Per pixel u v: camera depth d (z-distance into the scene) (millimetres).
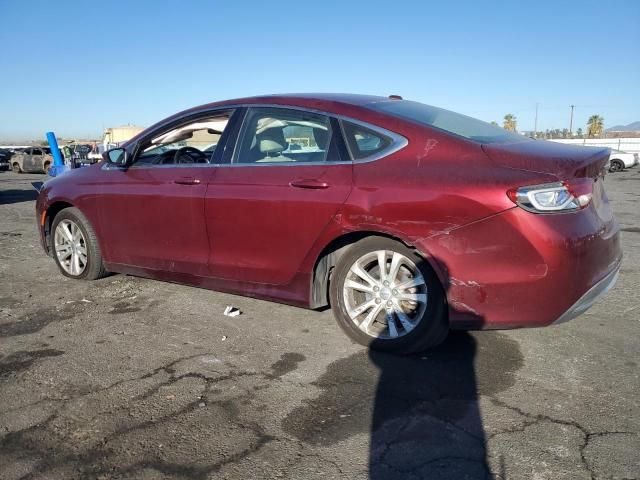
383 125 3510
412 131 3424
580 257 2967
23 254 6613
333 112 3703
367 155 3486
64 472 2328
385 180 3314
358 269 3518
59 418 2754
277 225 3701
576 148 3459
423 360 3385
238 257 3951
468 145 3254
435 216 3125
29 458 2428
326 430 2627
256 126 4023
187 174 4230
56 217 5270
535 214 2936
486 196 3006
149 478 2287
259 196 3764
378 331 3551
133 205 4516
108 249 4840
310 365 3342
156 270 4520
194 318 4195
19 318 4223
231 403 2893
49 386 3094
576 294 3006
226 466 2361
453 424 2660
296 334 3848
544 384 3055
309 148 3732
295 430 2629
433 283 3248
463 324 3172
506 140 3535
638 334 3773
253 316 4227
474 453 2424
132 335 3857
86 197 4895
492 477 2260
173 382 3139
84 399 2941
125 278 5320
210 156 4656
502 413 2756
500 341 3662
